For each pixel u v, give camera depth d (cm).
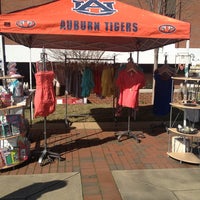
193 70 738
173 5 1630
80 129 868
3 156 563
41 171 560
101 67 917
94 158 631
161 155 654
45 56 616
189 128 632
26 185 497
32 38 873
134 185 498
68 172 553
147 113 1100
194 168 577
